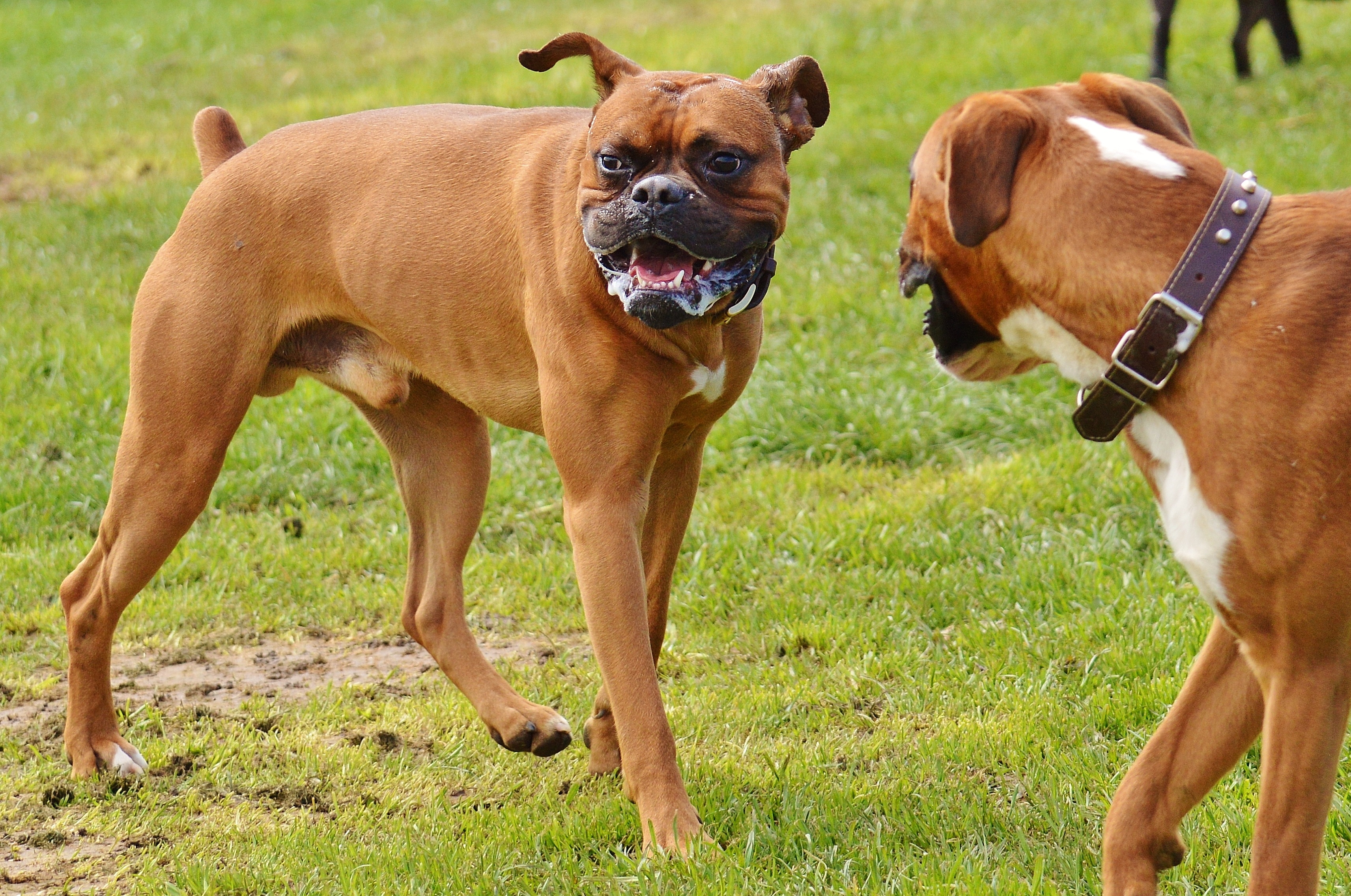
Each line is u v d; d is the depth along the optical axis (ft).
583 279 19.45
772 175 19.01
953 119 16.87
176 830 21.63
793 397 38.04
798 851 19.27
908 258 17.76
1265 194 15.21
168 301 22.75
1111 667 24.50
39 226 56.49
